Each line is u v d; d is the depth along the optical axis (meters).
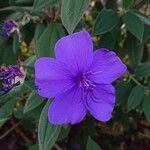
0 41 0.25
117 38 0.25
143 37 0.23
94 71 0.17
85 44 0.16
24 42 0.27
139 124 0.31
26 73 0.19
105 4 0.27
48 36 0.20
